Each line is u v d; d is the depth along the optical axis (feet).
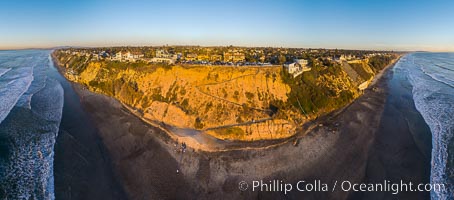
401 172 112.98
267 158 123.03
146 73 208.95
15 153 124.47
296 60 238.07
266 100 176.35
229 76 189.67
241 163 119.14
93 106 195.00
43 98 222.28
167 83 194.70
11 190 98.53
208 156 124.67
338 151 130.11
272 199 98.02
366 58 411.13
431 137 145.07
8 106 197.36
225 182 107.04
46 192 98.43
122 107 191.52
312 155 125.90
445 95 243.19
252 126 145.48
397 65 504.84
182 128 153.99
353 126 159.33
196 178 109.19
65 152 126.21
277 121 151.84
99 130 152.05
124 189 101.96
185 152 128.06
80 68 312.71
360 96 227.40
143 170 113.80
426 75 377.09
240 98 175.22
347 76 247.91
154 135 145.69
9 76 348.18
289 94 184.44
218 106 167.53
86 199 96.02
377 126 160.86
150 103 185.37
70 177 107.55
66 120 167.53
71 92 238.68
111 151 128.67
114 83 229.25
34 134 145.48
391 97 234.38
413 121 169.78
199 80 189.16
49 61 548.31
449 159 121.19
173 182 106.63
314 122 162.81
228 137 140.77
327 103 185.98
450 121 168.86
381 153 128.36
